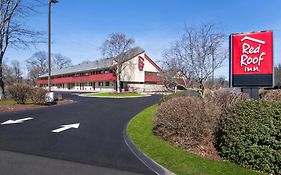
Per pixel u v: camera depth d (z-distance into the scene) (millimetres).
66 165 6234
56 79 77188
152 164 6391
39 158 6801
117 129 11148
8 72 89500
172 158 6723
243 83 8547
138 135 9664
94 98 33094
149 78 60094
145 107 21016
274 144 5461
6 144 8359
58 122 13023
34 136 9656
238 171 5656
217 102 9484
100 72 59656
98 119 14172
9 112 16750
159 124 9125
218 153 6988
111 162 6523
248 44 8484
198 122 7695
